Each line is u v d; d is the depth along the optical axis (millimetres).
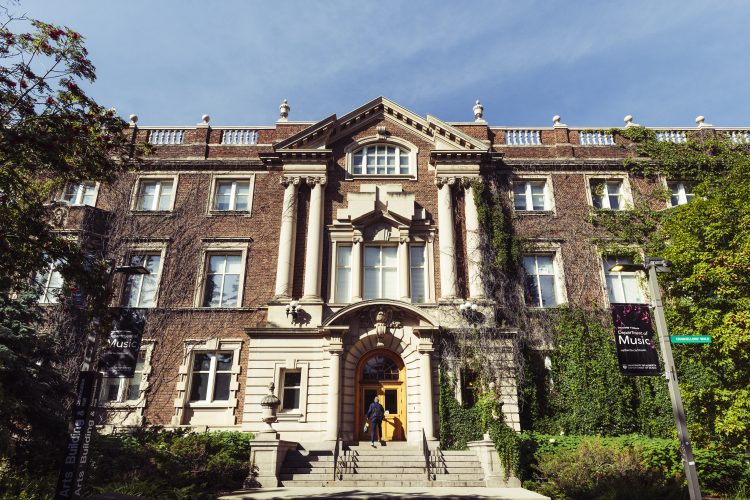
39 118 11211
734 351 14305
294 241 24203
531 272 24516
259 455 17438
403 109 26531
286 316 22484
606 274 24453
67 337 20125
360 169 26156
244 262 24172
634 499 13930
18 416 13383
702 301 15500
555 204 25406
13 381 13922
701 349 15344
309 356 21906
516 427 20500
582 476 15539
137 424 20531
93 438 15422
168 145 26578
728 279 14695
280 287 23156
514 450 18188
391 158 26500
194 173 26047
